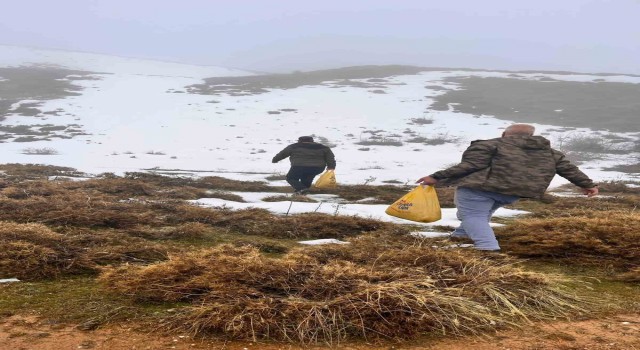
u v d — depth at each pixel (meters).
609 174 20.53
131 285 3.21
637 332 2.71
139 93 44.59
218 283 3.10
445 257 3.81
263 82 54.00
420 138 30.89
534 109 40.72
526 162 4.79
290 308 2.75
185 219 6.35
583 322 2.87
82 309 2.91
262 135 31.30
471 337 2.61
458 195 5.10
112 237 4.91
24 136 28.67
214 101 41.78
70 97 41.53
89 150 25.48
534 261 4.52
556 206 9.20
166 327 2.64
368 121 36.12
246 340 2.51
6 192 8.27
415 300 2.84
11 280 3.50
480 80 55.44
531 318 2.90
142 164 21.88
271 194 11.27
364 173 20.17
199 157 24.58
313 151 11.26
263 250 4.92
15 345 2.41
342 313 2.72
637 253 4.38
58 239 4.40
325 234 5.81
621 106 41.88
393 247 4.45
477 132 32.94
